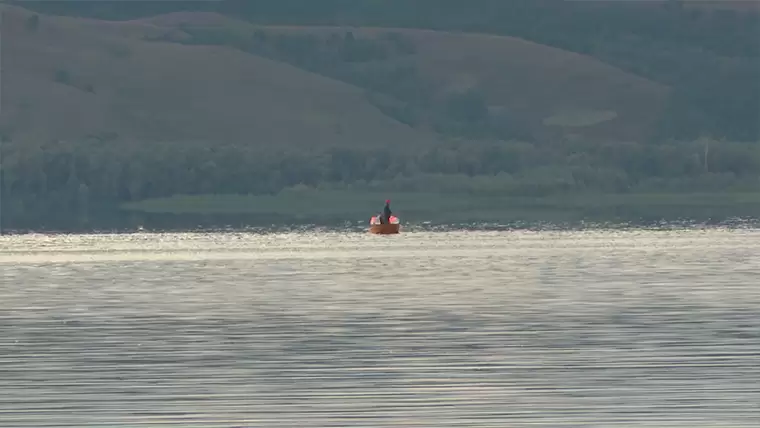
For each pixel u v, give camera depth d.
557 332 120.50
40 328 126.19
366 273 197.75
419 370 99.44
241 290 167.12
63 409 85.69
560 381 94.31
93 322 131.00
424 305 145.50
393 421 81.44
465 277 188.12
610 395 88.81
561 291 162.88
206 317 134.75
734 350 107.94
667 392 89.69
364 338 117.19
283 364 102.62
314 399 88.44
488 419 81.75
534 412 83.62
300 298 155.00
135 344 114.38
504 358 104.88
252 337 118.38
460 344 112.88
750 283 174.00
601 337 116.69
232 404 87.00
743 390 90.12
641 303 146.50
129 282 182.38
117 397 89.56
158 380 95.94
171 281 183.75
